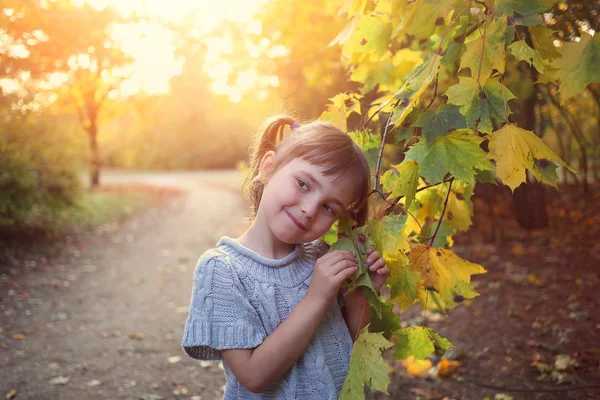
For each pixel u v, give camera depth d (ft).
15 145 21.02
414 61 5.79
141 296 15.84
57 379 9.78
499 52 3.51
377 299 3.87
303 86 17.04
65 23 18.40
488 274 15.92
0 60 18.45
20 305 14.51
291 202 3.82
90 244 24.00
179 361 10.78
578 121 23.04
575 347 10.16
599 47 3.38
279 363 3.68
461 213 5.67
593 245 18.26
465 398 8.34
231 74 18.89
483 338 10.97
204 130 144.77
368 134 5.01
